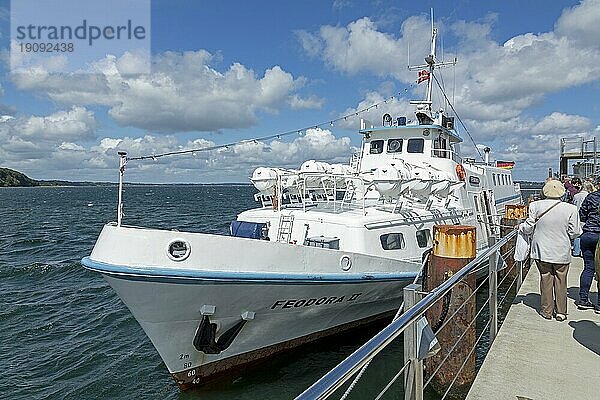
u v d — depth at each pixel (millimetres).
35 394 9555
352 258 9141
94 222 48281
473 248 7020
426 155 13438
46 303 16266
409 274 10125
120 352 11617
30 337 12914
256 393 8555
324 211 10711
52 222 48656
